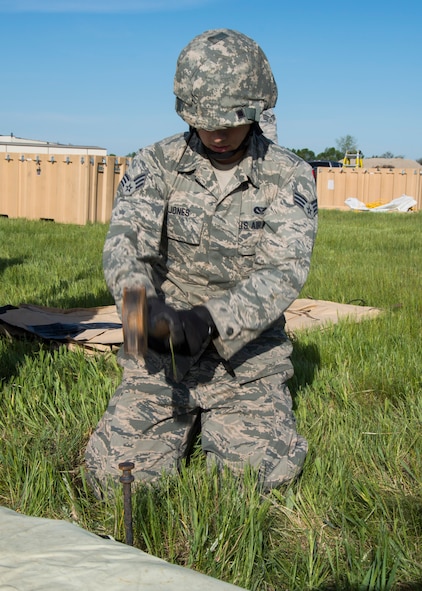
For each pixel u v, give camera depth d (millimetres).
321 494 3025
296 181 3105
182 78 2914
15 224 14477
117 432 3137
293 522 2846
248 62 2875
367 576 2406
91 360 4738
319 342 5266
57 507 2957
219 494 2910
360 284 8148
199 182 3162
